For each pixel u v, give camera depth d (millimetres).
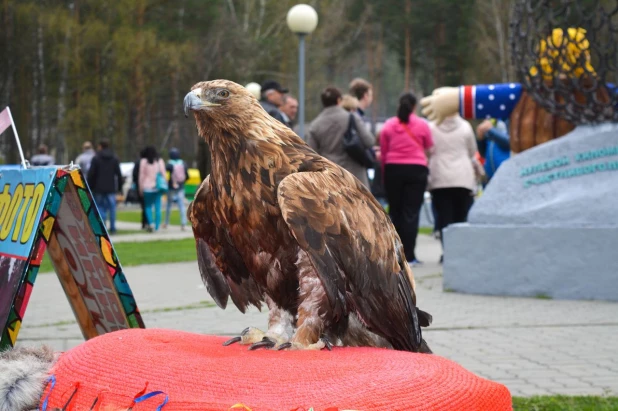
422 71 66500
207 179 3668
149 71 48656
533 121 10234
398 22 57969
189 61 49688
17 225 3998
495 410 2998
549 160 9633
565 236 9289
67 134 45781
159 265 13148
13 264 3896
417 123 11766
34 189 3953
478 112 10789
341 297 3393
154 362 3004
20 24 45531
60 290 10227
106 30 47000
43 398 3088
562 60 9523
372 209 3494
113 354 3137
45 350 3406
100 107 46594
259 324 7797
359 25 63500
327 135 10922
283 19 53531
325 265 3262
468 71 55781
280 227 3420
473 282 9734
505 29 51875
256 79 53750
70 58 45281
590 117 9570
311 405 2605
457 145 12359
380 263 3432
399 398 2703
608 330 7520
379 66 66125
